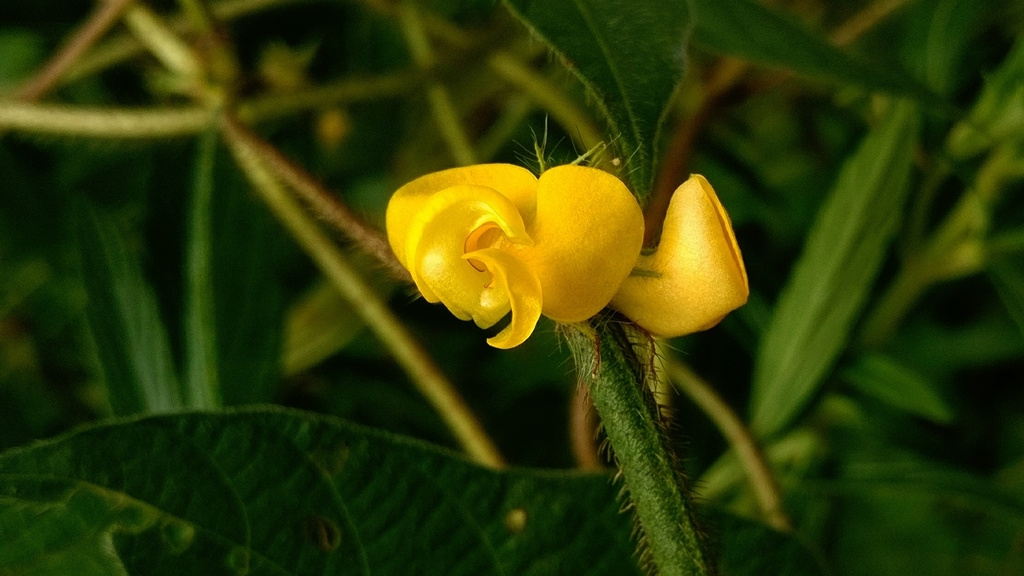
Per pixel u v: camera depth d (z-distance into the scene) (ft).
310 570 0.76
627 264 0.68
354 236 0.86
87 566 0.74
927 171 1.07
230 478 0.76
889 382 1.02
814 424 1.07
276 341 0.94
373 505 0.78
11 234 1.27
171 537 0.75
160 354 0.92
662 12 0.69
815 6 1.27
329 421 0.77
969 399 1.19
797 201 1.23
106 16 1.07
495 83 1.30
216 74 1.04
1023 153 1.01
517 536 0.79
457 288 0.68
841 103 1.19
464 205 0.68
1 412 1.21
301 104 1.10
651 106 0.69
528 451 1.17
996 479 1.14
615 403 0.70
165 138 1.02
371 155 1.34
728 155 1.21
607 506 0.80
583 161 0.71
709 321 0.70
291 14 1.31
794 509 1.17
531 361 1.21
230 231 0.96
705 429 1.12
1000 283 1.02
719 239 0.69
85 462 0.75
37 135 1.05
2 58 1.39
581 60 0.69
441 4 1.31
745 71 1.08
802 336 1.00
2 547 0.74
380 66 1.36
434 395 1.01
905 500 1.22
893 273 1.11
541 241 0.68
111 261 0.94
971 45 1.15
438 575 0.78
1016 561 1.18
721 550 0.82
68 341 1.29
